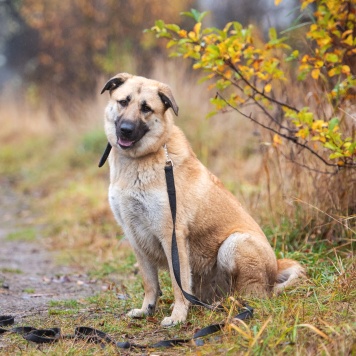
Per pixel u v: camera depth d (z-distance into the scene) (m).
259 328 6.84
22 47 40.56
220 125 20.58
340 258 9.39
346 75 10.46
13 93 41.66
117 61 29.75
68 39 32.53
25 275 12.50
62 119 31.78
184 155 8.59
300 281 8.67
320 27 10.20
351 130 10.58
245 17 29.50
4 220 19.83
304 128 9.33
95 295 10.40
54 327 8.07
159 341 7.23
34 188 24.41
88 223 16.69
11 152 30.89
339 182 10.66
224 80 10.32
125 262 12.84
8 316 8.48
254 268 8.52
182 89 22.22
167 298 9.40
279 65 11.47
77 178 23.48
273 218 11.59
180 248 8.25
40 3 33.12
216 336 7.14
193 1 33.41
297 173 11.24
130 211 8.45
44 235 16.81
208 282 9.05
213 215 8.69
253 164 17.33
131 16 30.98
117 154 8.55
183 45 10.18
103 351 6.91
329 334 6.45
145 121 8.31
